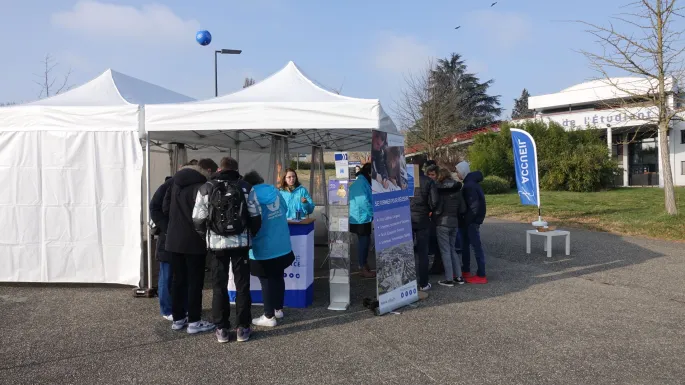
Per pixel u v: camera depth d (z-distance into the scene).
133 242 6.52
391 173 5.98
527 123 26.48
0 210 6.72
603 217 13.76
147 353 4.52
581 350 4.54
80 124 6.59
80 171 6.62
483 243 10.75
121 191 6.55
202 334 5.01
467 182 7.17
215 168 5.15
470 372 4.08
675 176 27.53
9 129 6.71
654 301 6.17
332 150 12.70
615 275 7.61
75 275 6.68
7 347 4.67
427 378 3.97
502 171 25.91
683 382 3.87
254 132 8.06
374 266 8.43
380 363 4.27
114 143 6.54
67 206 6.65
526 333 5.01
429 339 4.85
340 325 5.29
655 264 8.35
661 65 12.39
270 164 8.49
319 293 6.65
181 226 4.84
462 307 5.95
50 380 3.96
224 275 4.74
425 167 7.27
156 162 11.32
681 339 4.82
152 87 9.41
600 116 27.41
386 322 5.38
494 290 6.76
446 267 6.97
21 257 6.73
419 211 6.60
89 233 6.63
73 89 7.84
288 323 5.36
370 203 7.37
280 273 5.27
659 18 12.12
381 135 5.83
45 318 5.54
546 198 19.98
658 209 14.53
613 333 5.00
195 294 4.96
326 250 9.80
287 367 4.19
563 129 25.95
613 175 24.20
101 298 6.35
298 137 9.66
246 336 4.81
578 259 8.89
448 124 28.58
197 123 6.19
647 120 13.50
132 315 5.65
